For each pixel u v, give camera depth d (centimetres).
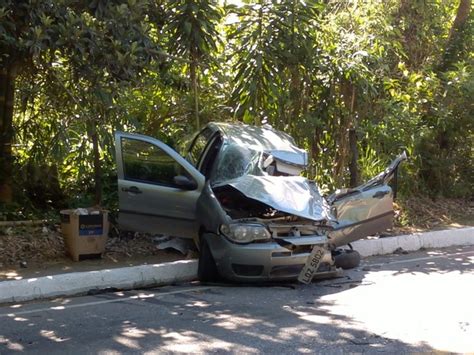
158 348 558
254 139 944
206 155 930
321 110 1241
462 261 1005
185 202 862
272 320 651
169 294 778
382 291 785
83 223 910
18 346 565
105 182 1123
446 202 1488
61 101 992
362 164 1301
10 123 1072
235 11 1134
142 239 1027
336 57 1218
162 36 1030
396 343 575
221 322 643
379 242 1073
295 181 869
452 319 656
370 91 1260
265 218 830
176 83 1095
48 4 853
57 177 1144
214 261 816
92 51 879
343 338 589
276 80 1137
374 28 1371
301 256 796
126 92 1024
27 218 1027
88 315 673
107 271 809
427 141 1429
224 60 1125
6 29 858
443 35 1578
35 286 752
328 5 1335
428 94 1396
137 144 896
